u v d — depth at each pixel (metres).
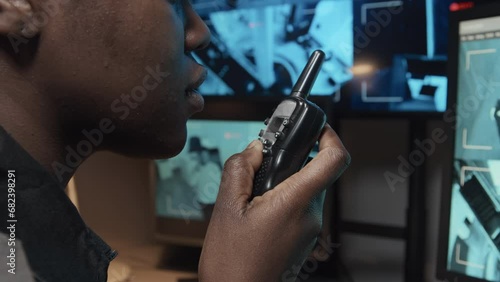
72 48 0.28
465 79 0.56
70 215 0.29
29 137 0.29
